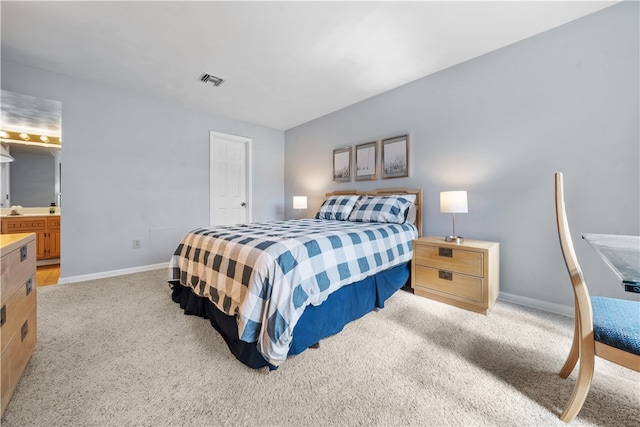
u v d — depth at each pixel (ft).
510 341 5.15
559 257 6.47
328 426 3.23
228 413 3.42
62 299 7.41
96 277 9.49
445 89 8.49
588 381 3.12
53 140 11.92
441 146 8.62
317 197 13.42
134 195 10.37
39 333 5.46
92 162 9.41
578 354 3.84
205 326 5.83
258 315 4.16
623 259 2.79
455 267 6.82
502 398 3.66
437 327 5.76
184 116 11.71
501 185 7.36
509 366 4.37
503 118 7.30
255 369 4.33
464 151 8.09
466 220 8.07
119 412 3.41
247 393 3.78
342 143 12.04
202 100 11.08
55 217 11.99
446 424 3.25
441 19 6.17
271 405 3.56
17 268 3.81
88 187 9.35
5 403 3.36
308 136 13.83
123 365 4.41
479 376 4.13
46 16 6.03
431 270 7.34
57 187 12.44
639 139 5.50
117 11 5.89
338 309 5.44
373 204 9.00
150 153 10.75
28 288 4.22
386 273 7.11
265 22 6.27
